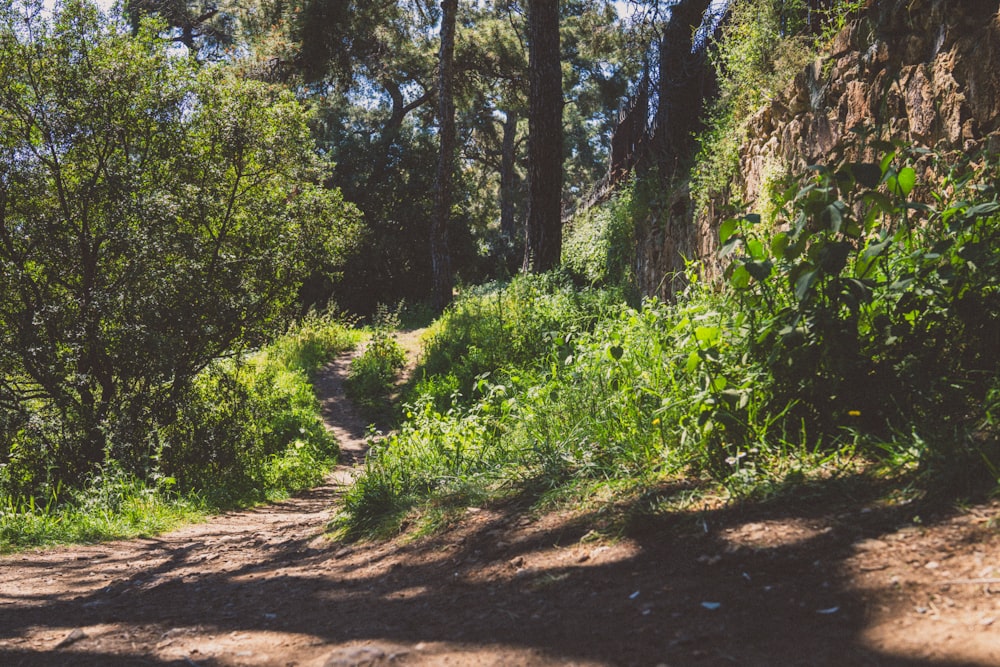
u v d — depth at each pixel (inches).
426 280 1380.4
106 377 389.7
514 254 1483.8
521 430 226.8
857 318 136.6
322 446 508.7
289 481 413.4
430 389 533.3
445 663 92.7
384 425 610.9
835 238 147.1
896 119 203.9
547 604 108.1
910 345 137.9
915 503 107.0
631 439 165.6
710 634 87.5
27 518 259.8
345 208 455.2
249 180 437.1
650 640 89.0
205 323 399.2
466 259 1437.0
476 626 105.1
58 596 167.2
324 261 460.4
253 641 116.3
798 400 139.7
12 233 378.3
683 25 536.4
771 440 143.0
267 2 1125.1
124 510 279.9
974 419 122.1
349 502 218.5
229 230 431.2
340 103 1470.2
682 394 159.5
